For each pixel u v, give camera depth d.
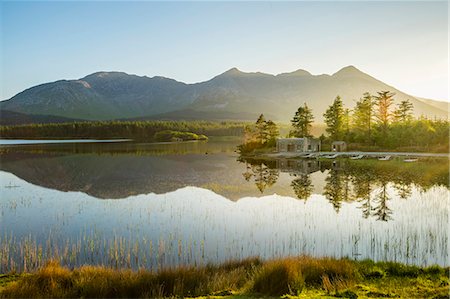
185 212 30.38
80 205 33.47
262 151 91.25
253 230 24.80
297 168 61.25
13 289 12.80
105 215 29.47
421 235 22.94
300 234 23.75
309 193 38.59
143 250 20.41
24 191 41.06
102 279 13.41
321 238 22.84
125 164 67.88
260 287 12.84
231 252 20.17
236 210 31.03
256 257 17.78
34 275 14.44
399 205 32.19
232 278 14.06
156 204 33.75
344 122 115.75
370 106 103.19
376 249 20.45
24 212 30.70
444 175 49.09
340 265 14.86
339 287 12.79
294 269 13.55
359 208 31.38
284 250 20.52
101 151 103.00
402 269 15.17
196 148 121.06
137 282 13.26
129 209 31.69
